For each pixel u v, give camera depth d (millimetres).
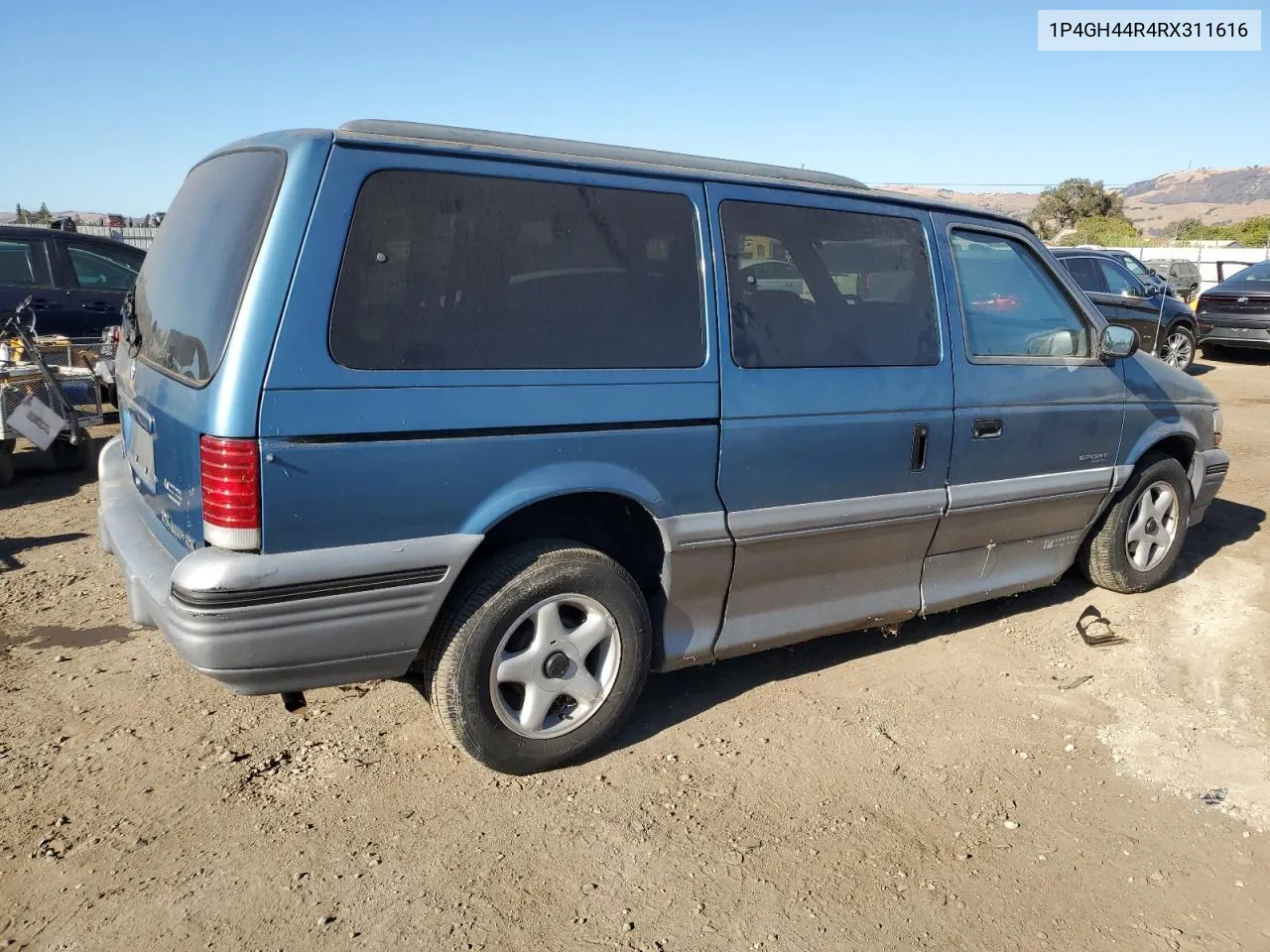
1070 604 5102
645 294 3295
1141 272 14477
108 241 10016
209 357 2771
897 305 3932
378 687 3920
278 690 2887
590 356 3170
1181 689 4152
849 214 3850
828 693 4023
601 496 3338
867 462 3814
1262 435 9773
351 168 2822
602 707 3375
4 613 4637
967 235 4227
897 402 3859
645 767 3418
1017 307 4398
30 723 3592
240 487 2660
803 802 3234
